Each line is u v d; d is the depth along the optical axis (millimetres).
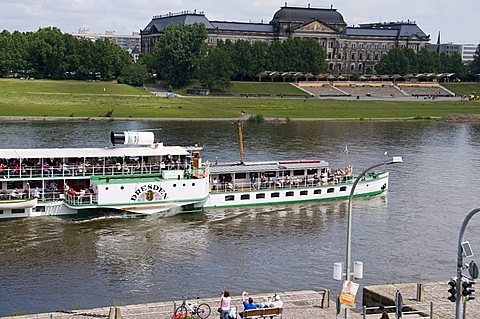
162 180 97750
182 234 89188
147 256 79438
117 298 65938
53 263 75875
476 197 117250
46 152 97188
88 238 85750
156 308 54281
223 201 103438
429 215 103250
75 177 96000
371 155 164625
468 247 44062
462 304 55156
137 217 96562
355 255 81938
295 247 84562
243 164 111625
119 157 99125
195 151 104000
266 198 106438
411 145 186625
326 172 113188
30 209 92938
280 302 52344
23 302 64188
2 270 73062
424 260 80750
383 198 114812
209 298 61344
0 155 94062
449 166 150375
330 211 104312
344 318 50719
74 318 52094
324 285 70938
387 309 55406
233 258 79438
